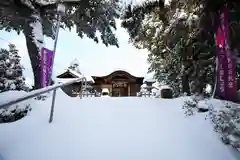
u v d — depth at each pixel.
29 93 4.62
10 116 8.02
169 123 6.84
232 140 5.55
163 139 5.77
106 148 5.23
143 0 13.03
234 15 11.02
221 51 9.41
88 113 7.69
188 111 7.64
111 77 25.77
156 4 13.04
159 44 18.41
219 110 7.10
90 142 5.50
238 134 5.74
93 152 5.04
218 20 10.32
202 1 10.66
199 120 6.91
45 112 7.77
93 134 5.96
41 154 4.93
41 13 15.66
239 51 11.45
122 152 5.07
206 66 15.10
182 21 13.43
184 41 14.51
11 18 15.67
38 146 5.29
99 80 26.06
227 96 9.10
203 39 12.98
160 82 23.83
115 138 5.74
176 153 5.15
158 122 6.90
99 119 7.07
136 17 14.20
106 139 5.68
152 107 8.49
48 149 5.15
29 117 7.42
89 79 23.81
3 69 15.77
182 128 6.47
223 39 9.42
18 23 16.09
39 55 14.83
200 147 5.49
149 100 9.73
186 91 17.89
